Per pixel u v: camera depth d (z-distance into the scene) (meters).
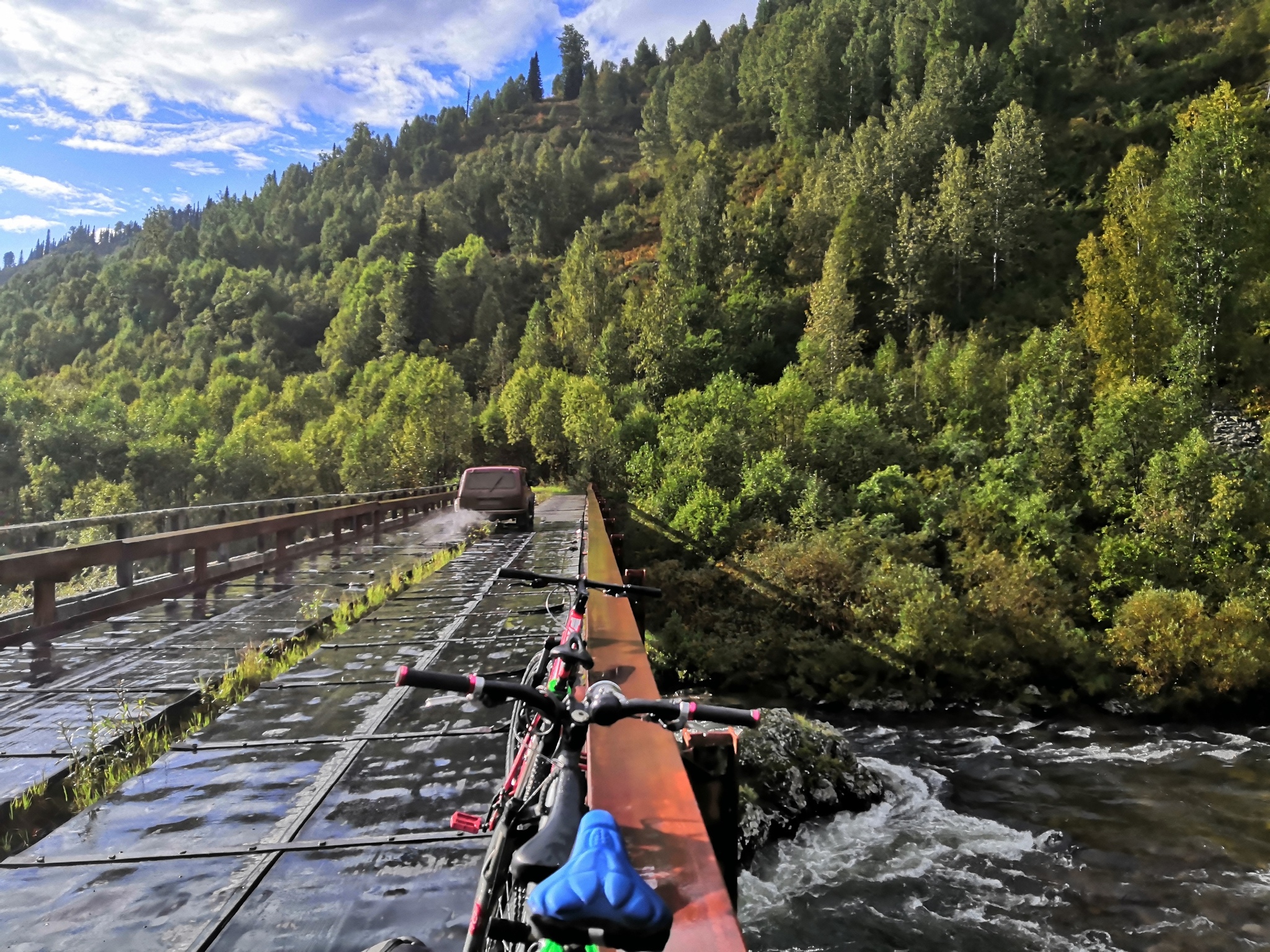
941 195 98.31
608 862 1.41
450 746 5.93
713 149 155.88
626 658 5.08
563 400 71.56
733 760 3.93
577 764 1.99
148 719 6.41
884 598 28.41
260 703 7.04
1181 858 14.01
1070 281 90.06
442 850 4.27
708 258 116.44
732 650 27.45
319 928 3.51
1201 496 32.34
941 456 49.00
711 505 36.97
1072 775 18.70
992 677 26.03
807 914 12.04
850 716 24.20
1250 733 22.61
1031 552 33.97
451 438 80.19
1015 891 12.77
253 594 13.02
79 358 181.50
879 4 182.50
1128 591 31.84
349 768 5.48
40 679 7.69
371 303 166.12
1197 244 58.88
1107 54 136.75
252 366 155.38
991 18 151.00
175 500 39.59
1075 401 54.06
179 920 3.57
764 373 95.62
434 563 16.91
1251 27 120.50
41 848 4.30
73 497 33.44
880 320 94.62
